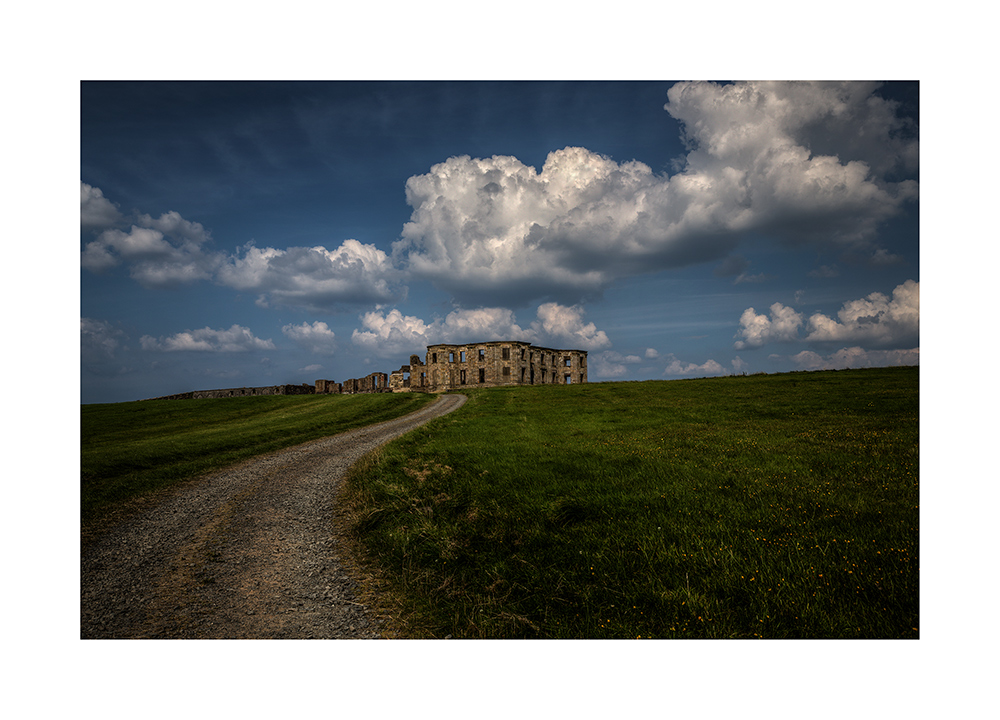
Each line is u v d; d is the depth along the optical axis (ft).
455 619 26.73
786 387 127.65
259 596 29.55
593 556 31.73
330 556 35.06
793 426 73.20
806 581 26.66
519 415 110.73
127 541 37.55
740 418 86.53
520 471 52.42
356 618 27.35
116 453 63.98
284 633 25.86
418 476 53.52
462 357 302.86
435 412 138.72
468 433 83.66
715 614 25.35
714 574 28.30
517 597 28.50
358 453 72.90
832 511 36.19
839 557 28.84
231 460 67.21
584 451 61.67
